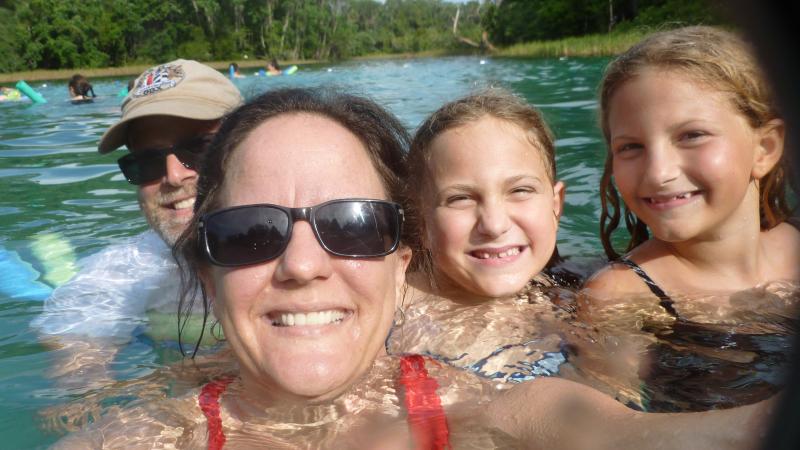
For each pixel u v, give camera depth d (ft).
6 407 1.40
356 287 1.12
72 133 5.68
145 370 1.58
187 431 1.20
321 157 1.14
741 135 1.71
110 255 2.29
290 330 1.11
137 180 2.10
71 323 1.86
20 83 9.00
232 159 1.17
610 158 2.06
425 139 1.90
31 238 2.66
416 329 1.72
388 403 1.25
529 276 1.85
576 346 1.64
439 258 1.89
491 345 1.64
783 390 0.69
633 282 1.89
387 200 1.25
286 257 1.07
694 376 1.44
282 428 1.19
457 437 1.15
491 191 1.79
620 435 0.96
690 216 1.74
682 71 1.69
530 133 1.88
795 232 1.92
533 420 1.11
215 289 1.18
